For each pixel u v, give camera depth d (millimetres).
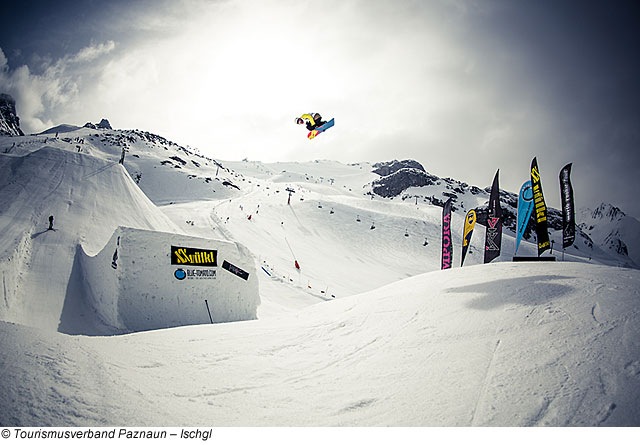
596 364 3473
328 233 58719
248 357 5219
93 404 3271
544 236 10250
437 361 4285
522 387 3354
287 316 8727
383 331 5852
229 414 3355
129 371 4258
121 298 10539
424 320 5840
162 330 7078
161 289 11445
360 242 57656
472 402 3256
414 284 8492
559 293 5492
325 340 5977
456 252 58625
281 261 37375
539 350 3980
